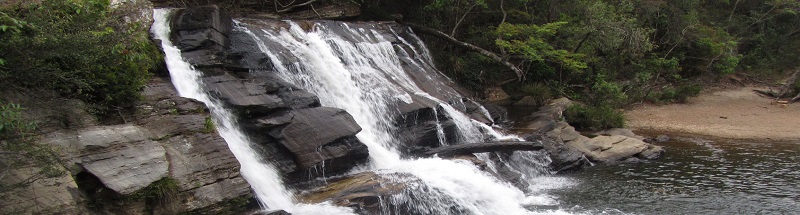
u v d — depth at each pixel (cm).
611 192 1289
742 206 1170
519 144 1366
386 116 1399
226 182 836
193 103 946
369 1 2197
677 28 3056
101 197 720
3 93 690
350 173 1118
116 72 865
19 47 650
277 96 1134
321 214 880
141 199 741
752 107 2666
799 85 2834
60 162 671
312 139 1062
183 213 770
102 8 796
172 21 1218
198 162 826
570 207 1167
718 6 3766
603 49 2572
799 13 3594
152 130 834
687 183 1363
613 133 1980
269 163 1001
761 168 1517
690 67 3228
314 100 1184
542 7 2550
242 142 1005
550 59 2377
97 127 775
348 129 1132
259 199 886
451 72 2239
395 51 1906
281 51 1389
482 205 1117
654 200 1218
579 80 2592
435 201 1037
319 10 2012
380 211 942
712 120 2372
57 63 751
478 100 1959
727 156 1688
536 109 2127
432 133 1384
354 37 1744
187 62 1118
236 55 1258
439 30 2355
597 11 2427
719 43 3070
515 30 2238
